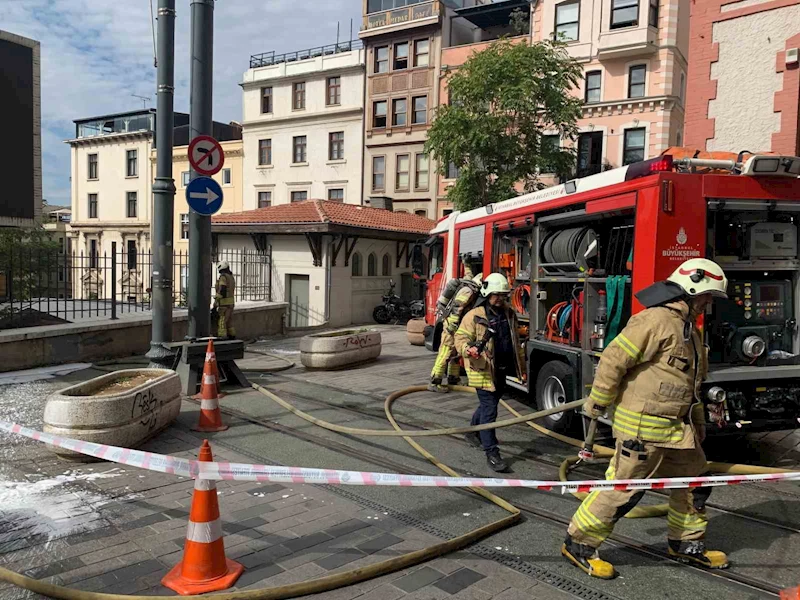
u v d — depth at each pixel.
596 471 5.56
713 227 5.59
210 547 3.36
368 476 3.44
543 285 7.49
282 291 20.91
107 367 10.37
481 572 3.64
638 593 3.42
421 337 14.85
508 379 8.16
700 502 3.85
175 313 13.38
